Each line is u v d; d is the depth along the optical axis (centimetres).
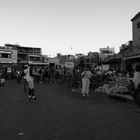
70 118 863
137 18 3262
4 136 632
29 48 8150
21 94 1678
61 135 643
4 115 916
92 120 830
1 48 6675
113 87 1548
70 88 2261
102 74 2286
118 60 2908
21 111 1003
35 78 3403
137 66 1037
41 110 1029
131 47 3622
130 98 1267
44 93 1769
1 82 2542
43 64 6147
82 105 1180
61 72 3141
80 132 674
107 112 985
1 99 1399
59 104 1210
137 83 1020
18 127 730
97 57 6700
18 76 3161
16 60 6962
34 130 695
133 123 788
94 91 1908
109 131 685
